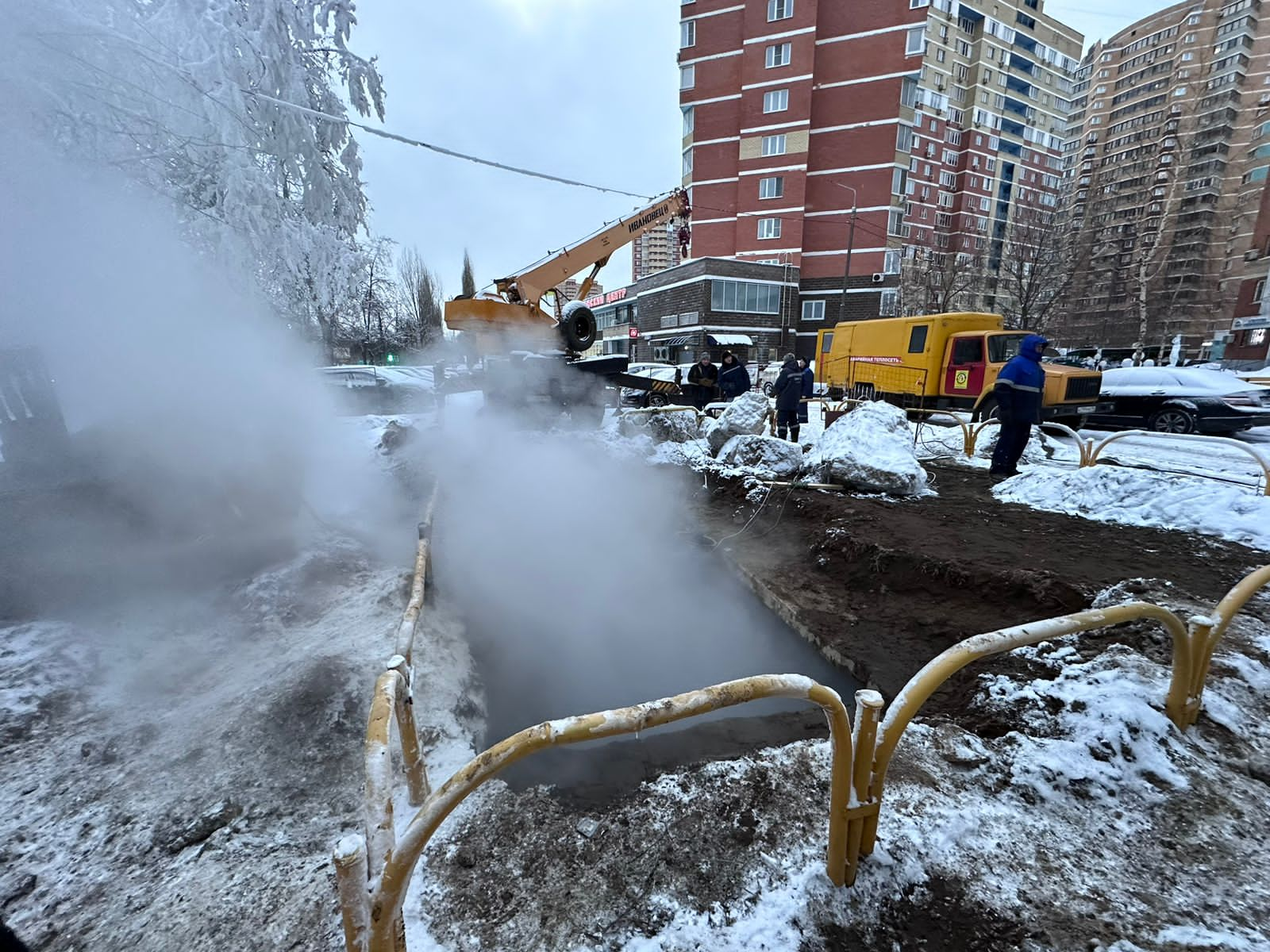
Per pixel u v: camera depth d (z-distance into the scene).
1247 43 45.16
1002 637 1.58
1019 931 1.44
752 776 2.00
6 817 1.87
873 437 6.21
